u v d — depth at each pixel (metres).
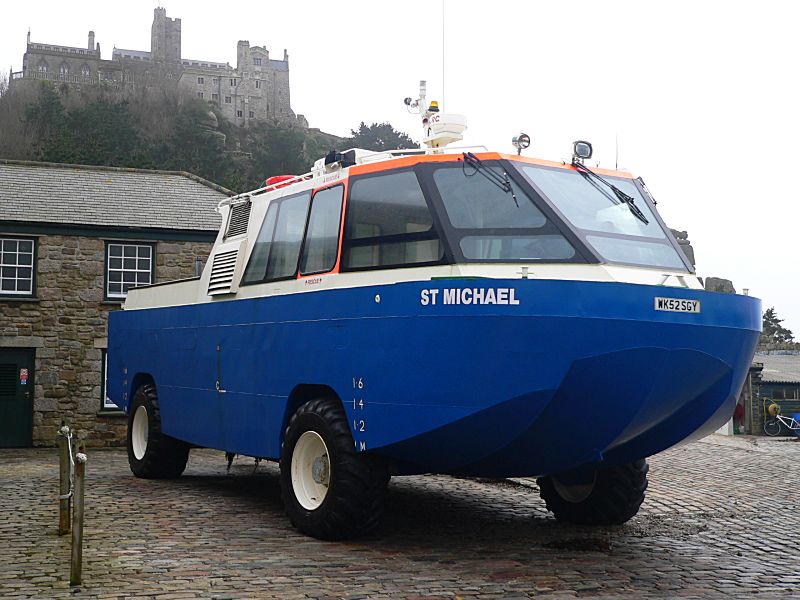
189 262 19.77
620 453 7.16
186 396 9.85
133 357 11.43
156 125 81.50
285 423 7.80
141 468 11.15
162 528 7.66
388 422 6.52
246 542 7.05
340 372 7.04
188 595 5.36
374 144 96.31
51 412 18.84
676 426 6.87
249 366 8.45
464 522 8.35
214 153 72.69
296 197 8.27
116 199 20.34
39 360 18.84
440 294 6.20
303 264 7.87
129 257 19.52
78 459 5.61
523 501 9.94
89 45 120.06
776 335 64.62
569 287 5.88
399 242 6.87
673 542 7.61
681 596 5.67
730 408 6.96
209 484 10.79
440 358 6.18
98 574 5.88
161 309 10.61
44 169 21.03
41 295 18.91
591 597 5.57
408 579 5.91
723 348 6.39
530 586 5.82
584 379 5.90
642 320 5.93
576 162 7.43
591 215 6.83
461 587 5.74
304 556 6.54
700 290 6.27
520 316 5.89
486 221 6.62
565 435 6.22
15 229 18.70
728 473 13.36
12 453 17.36
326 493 7.07
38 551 6.65
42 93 76.00
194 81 120.56
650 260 6.76
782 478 12.90
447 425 6.15
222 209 9.70
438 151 7.30
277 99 126.19
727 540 7.83
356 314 6.91
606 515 8.06
